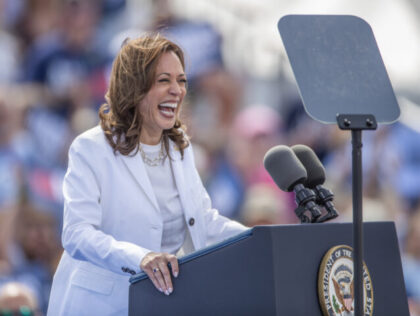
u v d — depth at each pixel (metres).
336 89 8.01
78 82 24.41
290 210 24.08
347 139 26.16
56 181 22.62
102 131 9.95
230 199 24.80
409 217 25.89
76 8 24.97
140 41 10.02
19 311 12.35
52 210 22.27
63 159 23.05
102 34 25.33
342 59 8.18
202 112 25.95
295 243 7.64
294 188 8.80
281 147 8.94
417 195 26.38
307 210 8.71
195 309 7.94
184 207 10.27
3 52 24.09
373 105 8.09
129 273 8.70
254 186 25.09
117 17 25.53
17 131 22.77
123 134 9.98
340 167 25.95
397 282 8.48
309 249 7.74
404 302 8.48
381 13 26.84
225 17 27.00
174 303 8.11
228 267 7.76
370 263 8.30
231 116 26.36
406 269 24.53
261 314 7.46
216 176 25.00
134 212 9.74
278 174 8.80
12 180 21.94
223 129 26.08
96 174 9.70
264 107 26.92
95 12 25.27
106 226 9.80
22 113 23.03
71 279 10.01
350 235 8.15
